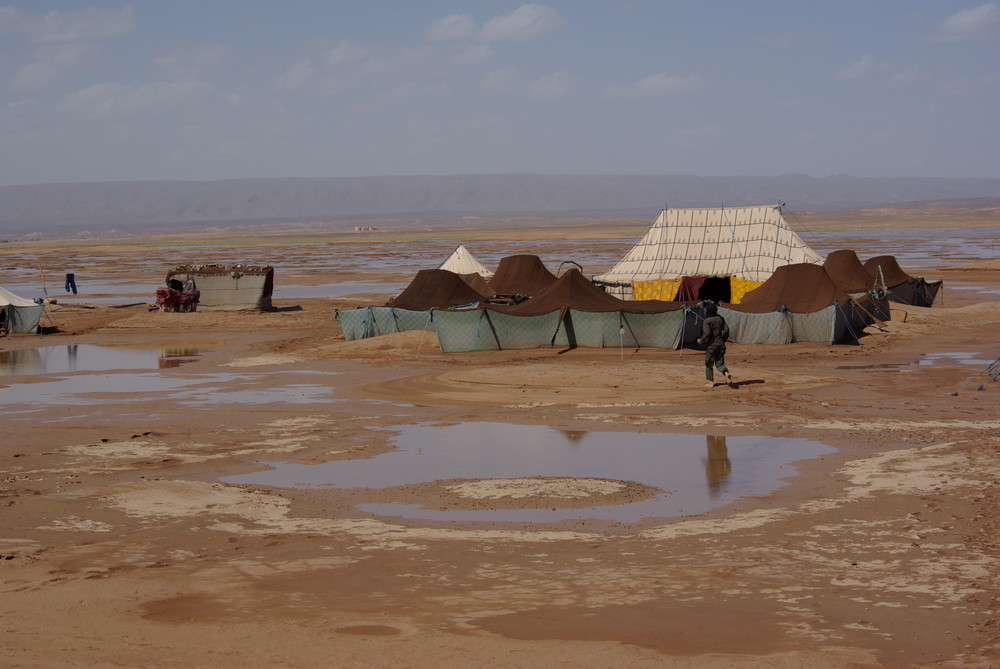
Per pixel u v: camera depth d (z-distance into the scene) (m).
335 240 185.38
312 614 9.06
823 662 7.72
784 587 9.80
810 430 18.50
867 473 14.94
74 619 8.93
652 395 22.64
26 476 15.69
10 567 10.81
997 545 11.04
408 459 16.80
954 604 9.17
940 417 19.47
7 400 23.67
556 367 25.84
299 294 58.41
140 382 26.48
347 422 20.30
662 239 43.94
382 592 9.79
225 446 18.03
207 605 9.37
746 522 12.51
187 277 46.38
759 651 7.98
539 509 13.41
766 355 29.75
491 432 19.06
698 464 16.03
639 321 31.55
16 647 8.12
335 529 12.50
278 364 29.77
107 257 122.19
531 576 10.33
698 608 9.16
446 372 26.98
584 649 8.02
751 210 43.72
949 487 13.82
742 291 41.44
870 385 23.66
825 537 11.67
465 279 45.97
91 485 15.02
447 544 11.70
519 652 7.95
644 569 10.54
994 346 30.91
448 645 8.12
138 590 9.89
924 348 30.78
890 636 8.34
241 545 11.77
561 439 18.28
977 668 7.59
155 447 18.00
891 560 10.66
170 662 7.71
